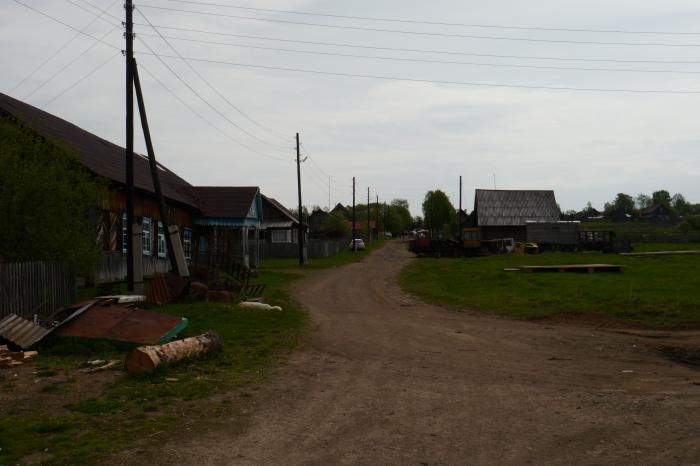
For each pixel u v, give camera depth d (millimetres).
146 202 29672
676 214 154750
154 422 7719
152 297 19250
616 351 13578
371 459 6406
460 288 28438
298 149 47875
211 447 6793
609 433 7316
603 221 143625
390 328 17062
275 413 8273
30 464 6152
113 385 9664
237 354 12562
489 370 11438
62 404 8562
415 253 62156
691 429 7438
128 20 21234
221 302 19906
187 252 37969
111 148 34094
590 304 20828
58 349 12227
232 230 41969
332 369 11422
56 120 29438
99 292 19234
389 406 8688
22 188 15336
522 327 17484
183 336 14250
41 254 16312
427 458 6438
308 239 79625
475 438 7152
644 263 40281
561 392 9602
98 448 6664
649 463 6230
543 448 6770
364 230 127188
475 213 83125
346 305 23172
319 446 6844
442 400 9055
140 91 21875
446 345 14344
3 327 12633
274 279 33656
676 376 10891
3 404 8555
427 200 119688
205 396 9125
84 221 17672
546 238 66062
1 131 16141
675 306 19141
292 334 15477
